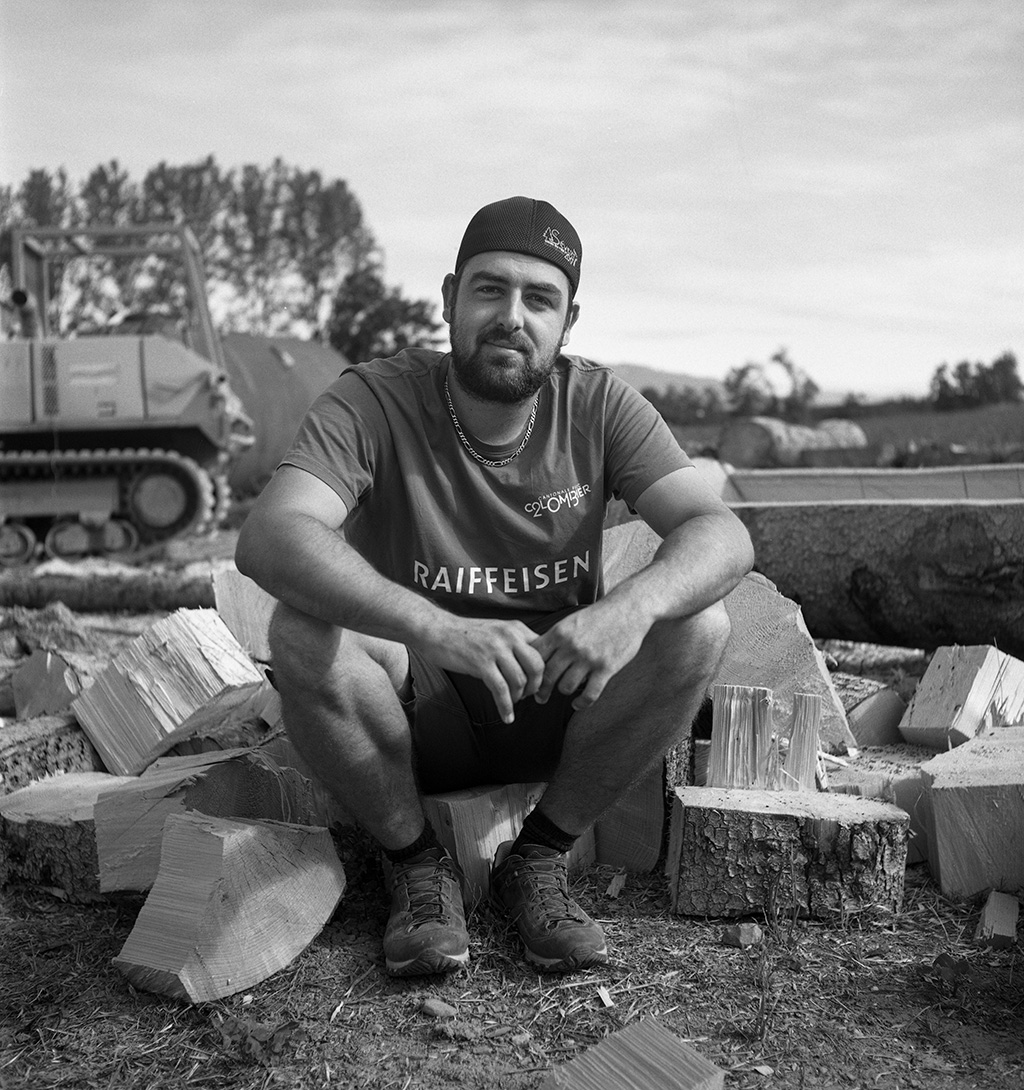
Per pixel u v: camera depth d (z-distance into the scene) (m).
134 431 12.41
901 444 17.39
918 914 2.57
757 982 2.28
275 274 50.00
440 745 2.61
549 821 2.50
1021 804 2.59
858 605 4.81
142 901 2.63
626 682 2.36
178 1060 2.07
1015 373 46.78
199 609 3.30
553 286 2.35
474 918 2.50
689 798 2.61
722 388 36.06
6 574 8.16
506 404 2.38
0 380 12.02
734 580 2.31
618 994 2.25
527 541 2.47
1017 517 4.36
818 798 2.65
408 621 2.09
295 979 2.31
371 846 2.70
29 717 3.78
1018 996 2.24
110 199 46.81
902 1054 2.05
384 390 2.47
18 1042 2.13
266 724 3.24
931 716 3.36
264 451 18.09
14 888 2.76
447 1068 2.02
